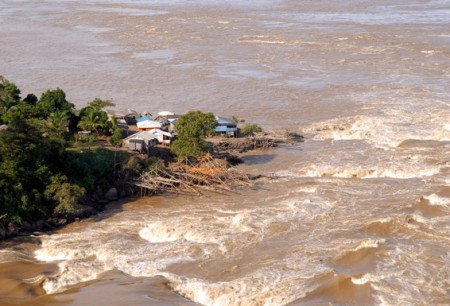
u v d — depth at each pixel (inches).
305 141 7130.9
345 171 6156.5
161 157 6294.3
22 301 4077.3
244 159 6638.8
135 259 4601.4
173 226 5073.8
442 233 4800.7
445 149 6653.5
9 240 4894.2
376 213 5167.3
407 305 3934.5
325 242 4724.4
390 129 7303.2
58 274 4402.1
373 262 4404.5
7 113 6501.0
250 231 4953.3
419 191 5600.4
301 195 5634.8
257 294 4111.7
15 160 5206.7
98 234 5014.8
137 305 3961.6
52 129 6063.0
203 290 4178.2
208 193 5797.2
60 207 5182.1
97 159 5821.9
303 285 4170.8
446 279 4200.3
